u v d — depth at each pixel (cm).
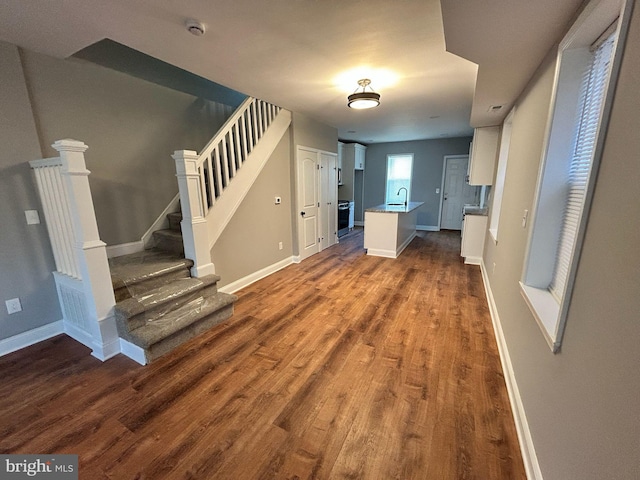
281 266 447
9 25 191
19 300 233
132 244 324
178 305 257
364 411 169
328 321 277
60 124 257
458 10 133
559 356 116
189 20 184
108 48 288
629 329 72
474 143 444
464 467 136
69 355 225
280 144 421
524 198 209
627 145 80
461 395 181
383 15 181
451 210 776
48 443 150
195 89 380
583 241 104
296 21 187
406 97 357
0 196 220
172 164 360
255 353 227
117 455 143
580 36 135
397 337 247
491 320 276
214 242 322
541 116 185
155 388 189
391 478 131
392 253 507
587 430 90
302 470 135
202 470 136
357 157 791
